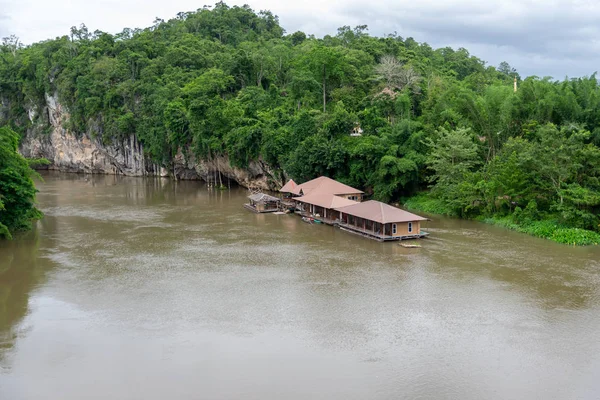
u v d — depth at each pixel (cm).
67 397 2723
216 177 11562
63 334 3447
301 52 13775
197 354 3158
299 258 5184
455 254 5216
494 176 6444
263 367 3003
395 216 5925
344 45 14362
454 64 15075
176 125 11512
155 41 15775
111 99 13400
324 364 3034
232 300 4022
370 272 4691
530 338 3338
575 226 5700
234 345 3272
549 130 5834
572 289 4159
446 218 6988
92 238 6131
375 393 2741
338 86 10894
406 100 8838
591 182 5675
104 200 9219
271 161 9419
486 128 7406
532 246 5434
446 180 7125
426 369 2978
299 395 2723
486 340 3322
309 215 7331
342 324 3572
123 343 3309
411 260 5050
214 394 2738
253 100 11181
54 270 4834
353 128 8956
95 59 14488
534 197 6191
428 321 3609
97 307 3903
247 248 5603
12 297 4128
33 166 15300
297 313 3762
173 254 5378
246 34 17638
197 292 4206
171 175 12838
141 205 8638
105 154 13975
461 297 4038
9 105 15938
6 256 5322
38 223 7062
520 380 2858
